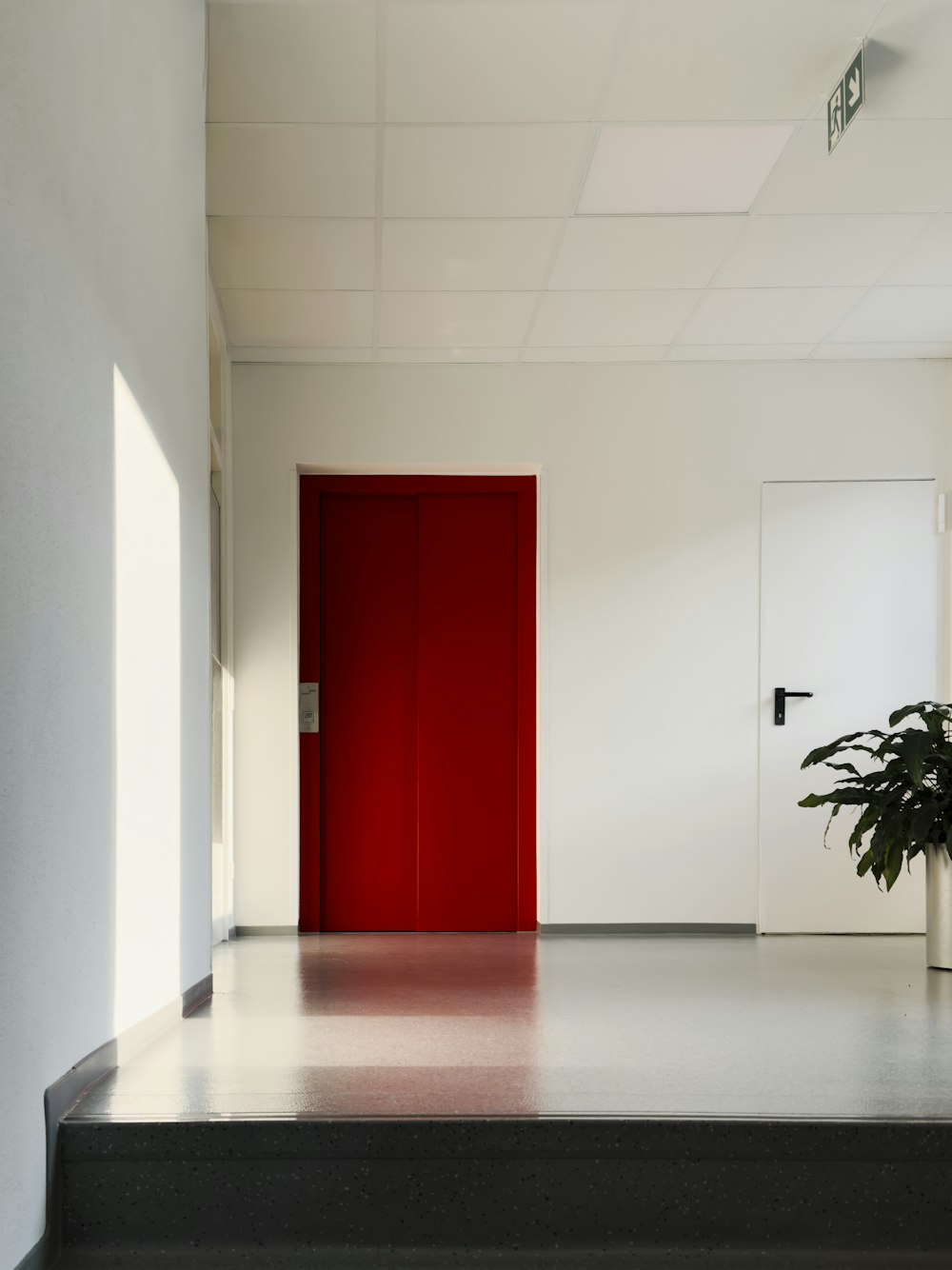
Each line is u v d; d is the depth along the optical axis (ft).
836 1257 5.74
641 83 10.24
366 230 13.00
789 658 17.29
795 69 10.09
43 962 5.52
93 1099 6.10
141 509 7.57
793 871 17.08
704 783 17.17
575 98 10.48
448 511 17.74
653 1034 8.20
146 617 7.63
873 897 17.03
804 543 17.37
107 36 6.97
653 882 17.11
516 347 16.71
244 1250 5.69
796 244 13.44
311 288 14.52
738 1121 5.86
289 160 11.48
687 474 17.40
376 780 17.54
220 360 15.81
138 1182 5.74
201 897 9.64
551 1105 6.08
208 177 11.80
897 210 12.63
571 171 11.76
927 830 11.84
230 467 16.92
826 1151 5.84
